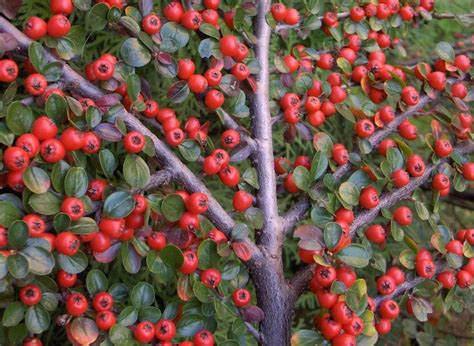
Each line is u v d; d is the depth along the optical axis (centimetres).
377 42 32
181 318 24
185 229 24
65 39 23
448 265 27
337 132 38
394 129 29
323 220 26
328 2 36
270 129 27
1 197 22
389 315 25
